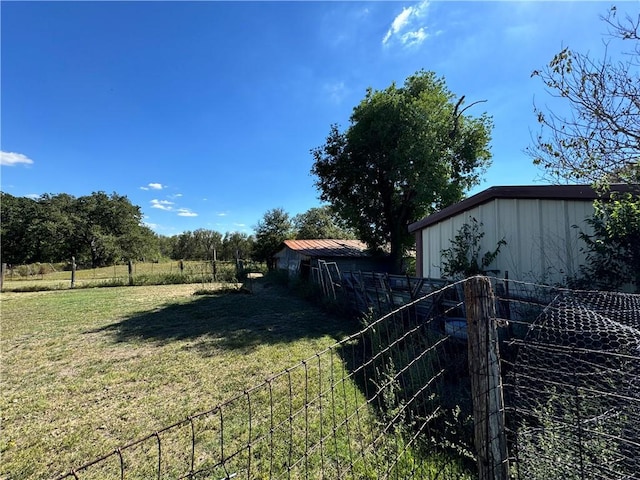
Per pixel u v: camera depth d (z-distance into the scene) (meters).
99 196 43.09
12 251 37.72
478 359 1.46
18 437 2.94
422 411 2.59
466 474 2.05
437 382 2.89
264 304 9.76
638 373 1.63
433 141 13.15
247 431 2.87
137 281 15.91
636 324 2.17
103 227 41.69
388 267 15.91
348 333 6.20
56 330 6.86
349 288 7.81
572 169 4.11
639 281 3.76
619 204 3.65
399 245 15.27
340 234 32.69
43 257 38.56
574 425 1.58
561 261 4.87
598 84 3.79
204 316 8.06
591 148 3.94
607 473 1.47
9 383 4.14
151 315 8.29
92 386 4.00
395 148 13.41
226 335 6.23
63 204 41.09
